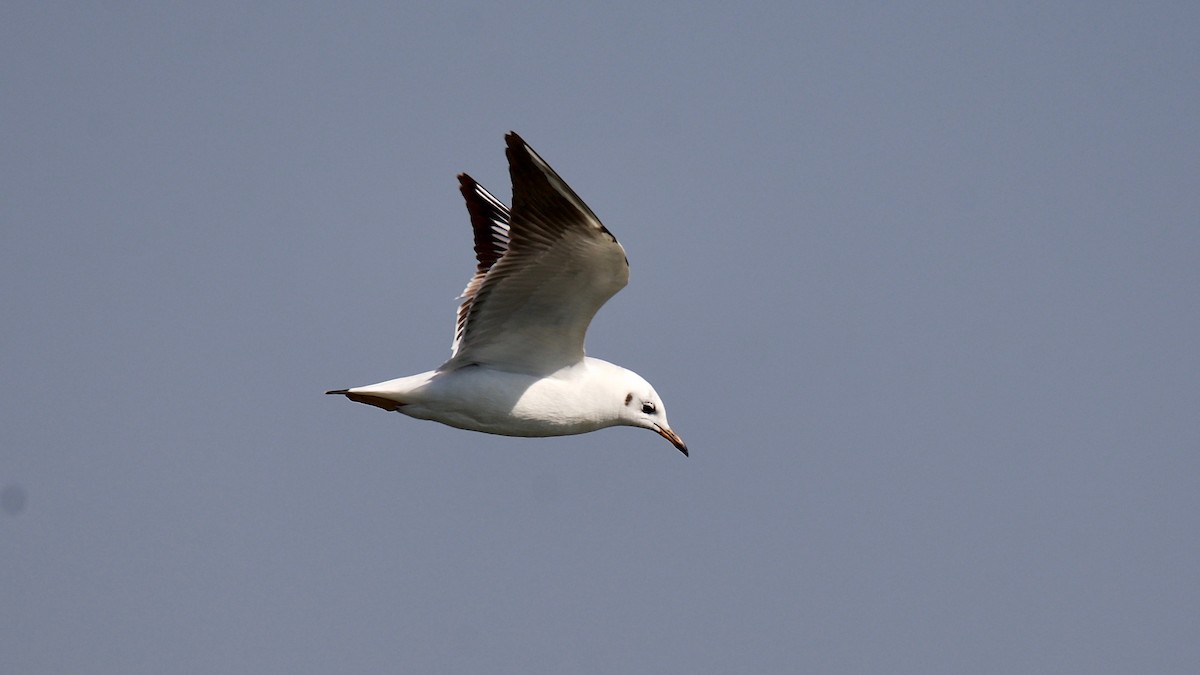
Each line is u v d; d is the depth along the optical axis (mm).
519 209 12914
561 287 13516
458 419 14500
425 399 14312
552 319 13961
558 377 14523
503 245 16328
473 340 14211
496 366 14398
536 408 14367
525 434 14688
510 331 14141
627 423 15078
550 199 12648
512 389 14281
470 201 16641
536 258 13188
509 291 13633
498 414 14344
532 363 14398
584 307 13766
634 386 14930
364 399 14391
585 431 14945
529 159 12477
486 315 13961
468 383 14234
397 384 14367
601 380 14727
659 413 15125
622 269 13117
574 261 13117
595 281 13359
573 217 12648
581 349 14391
